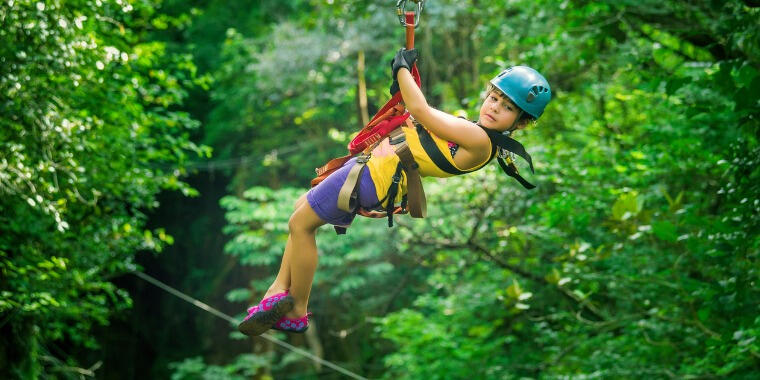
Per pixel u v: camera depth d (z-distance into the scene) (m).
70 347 23.17
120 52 8.25
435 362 13.27
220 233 26.38
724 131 8.23
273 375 22.94
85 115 9.14
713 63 8.18
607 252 8.41
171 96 10.95
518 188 10.63
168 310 26.41
